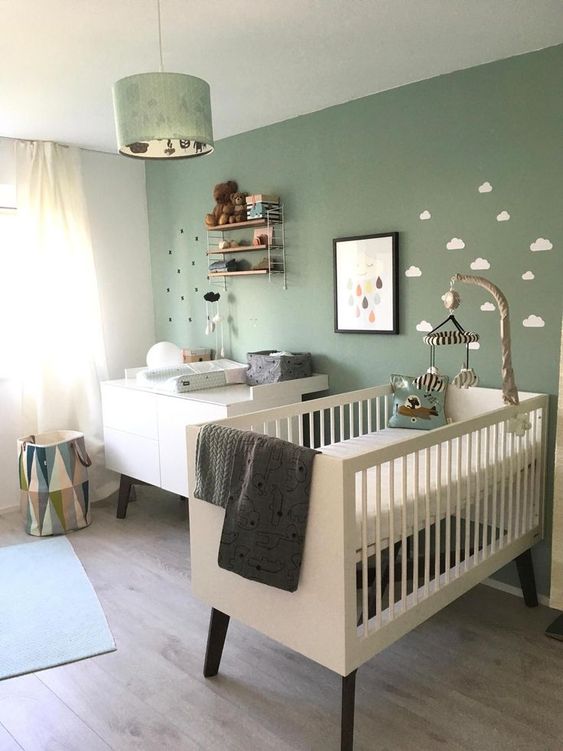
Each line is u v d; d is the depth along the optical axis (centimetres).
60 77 279
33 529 359
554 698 212
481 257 281
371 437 286
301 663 235
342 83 294
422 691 217
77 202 402
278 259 367
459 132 282
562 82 250
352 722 184
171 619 266
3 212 395
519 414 248
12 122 346
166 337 454
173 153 227
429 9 219
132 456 374
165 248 441
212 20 225
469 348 289
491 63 269
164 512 394
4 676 228
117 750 191
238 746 192
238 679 225
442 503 220
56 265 395
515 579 286
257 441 192
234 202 372
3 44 242
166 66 269
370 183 317
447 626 259
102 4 211
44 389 395
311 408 274
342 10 219
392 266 310
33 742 196
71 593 289
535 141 260
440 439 209
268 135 362
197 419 325
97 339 414
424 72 282
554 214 258
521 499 263
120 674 229
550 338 265
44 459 354
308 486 180
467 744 192
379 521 188
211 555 215
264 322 382
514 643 246
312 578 183
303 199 349
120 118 196
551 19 228
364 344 331
